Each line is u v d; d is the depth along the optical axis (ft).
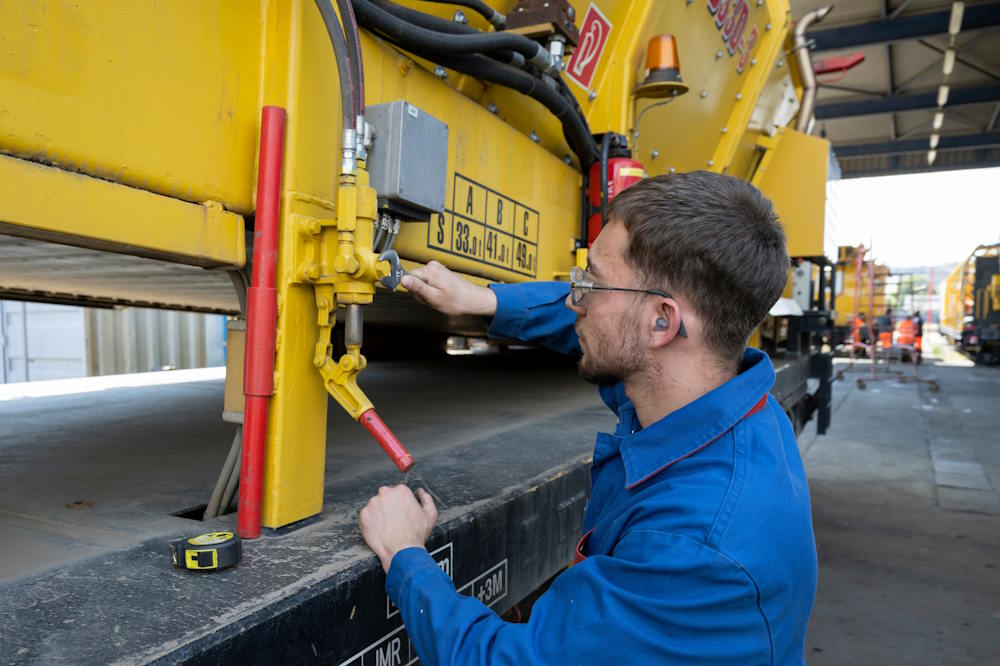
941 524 12.93
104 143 2.31
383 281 3.03
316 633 2.40
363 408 2.91
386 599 2.77
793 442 2.95
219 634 2.06
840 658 7.94
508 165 5.14
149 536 3.04
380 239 3.43
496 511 3.50
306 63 2.98
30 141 2.08
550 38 4.71
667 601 2.17
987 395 32.63
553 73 4.78
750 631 2.24
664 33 7.30
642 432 2.73
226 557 2.53
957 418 25.59
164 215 2.54
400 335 15.43
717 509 2.30
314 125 3.05
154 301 8.89
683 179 2.72
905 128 55.47
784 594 2.31
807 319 16.11
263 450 2.90
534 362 15.08
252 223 3.15
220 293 7.10
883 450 19.90
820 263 15.80
